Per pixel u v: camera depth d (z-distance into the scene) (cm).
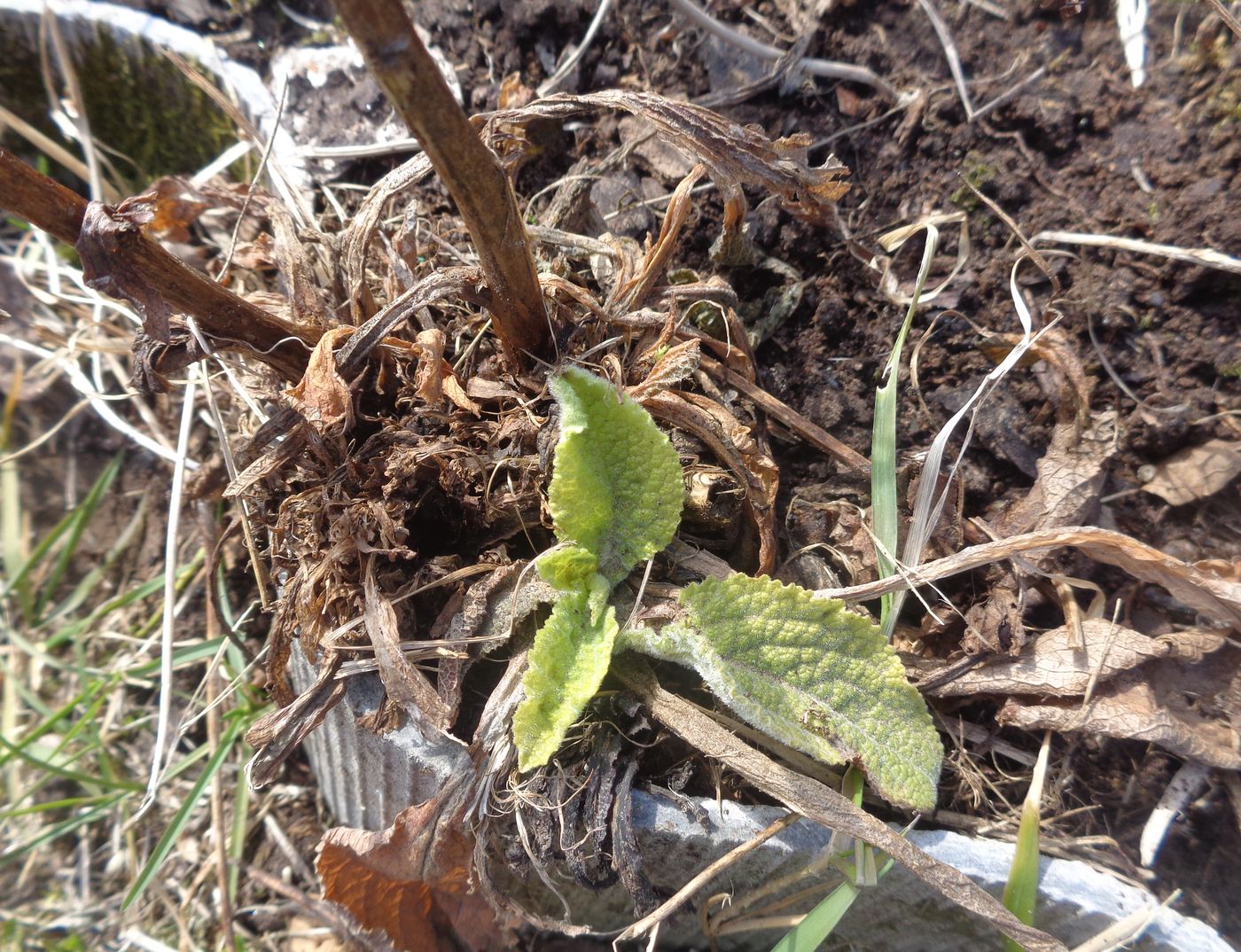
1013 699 20
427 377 18
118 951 25
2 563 30
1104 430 22
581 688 17
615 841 18
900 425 24
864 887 19
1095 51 26
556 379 18
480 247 16
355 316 20
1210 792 20
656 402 19
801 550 21
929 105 26
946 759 20
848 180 26
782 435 23
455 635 19
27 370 32
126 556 30
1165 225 24
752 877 20
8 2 28
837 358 24
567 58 27
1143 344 24
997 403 23
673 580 20
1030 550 20
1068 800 21
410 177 20
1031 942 16
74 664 29
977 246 25
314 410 18
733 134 19
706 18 25
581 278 23
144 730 28
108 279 15
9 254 32
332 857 18
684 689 20
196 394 29
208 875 26
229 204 22
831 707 18
